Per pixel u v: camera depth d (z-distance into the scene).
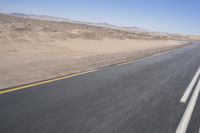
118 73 9.20
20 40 19.12
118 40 39.06
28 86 6.21
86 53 17.81
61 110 4.40
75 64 11.32
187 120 4.28
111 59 14.32
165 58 16.39
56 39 24.45
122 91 6.25
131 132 3.59
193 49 28.75
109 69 10.19
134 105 5.04
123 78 8.15
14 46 16.67
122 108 4.77
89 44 26.30
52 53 16.17
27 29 24.69
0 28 21.38
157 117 4.36
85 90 6.12
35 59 12.58
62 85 6.57
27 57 13.16
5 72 8.26
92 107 4.70
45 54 15.26
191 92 6.52
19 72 8.41
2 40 17.30
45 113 4.18
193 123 4.14
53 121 3.82
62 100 5.07
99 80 7.58
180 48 30.70
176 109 4.91
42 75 8.03
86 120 3.96
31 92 5.61
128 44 34.41
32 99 5.02
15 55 13.47
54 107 4.56
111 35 43.50
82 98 5.34
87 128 3.62
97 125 3.77
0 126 3.50
